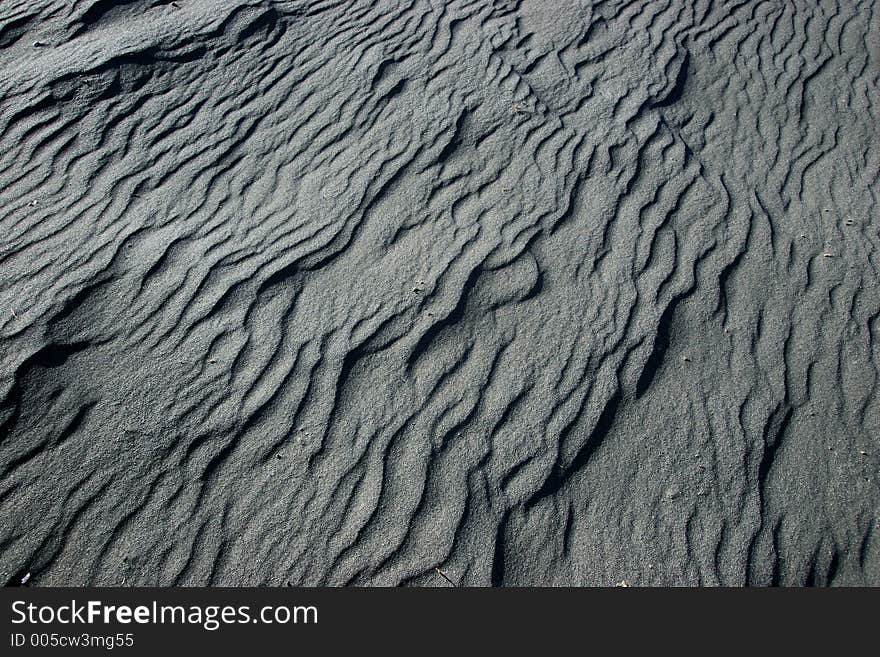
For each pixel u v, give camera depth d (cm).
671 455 335
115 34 606
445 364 368
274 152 512
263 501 307
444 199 478
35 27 614
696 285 425
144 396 341
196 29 623
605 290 416
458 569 290
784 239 467
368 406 346
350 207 465
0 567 277
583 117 572
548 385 362
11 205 448
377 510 307
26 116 521
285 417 339
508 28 681
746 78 652
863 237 475
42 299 380
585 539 304
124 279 399
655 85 623
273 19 654
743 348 389
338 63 610
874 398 366
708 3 764
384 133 536
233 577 283
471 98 580
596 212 476
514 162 516
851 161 557
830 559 301
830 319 409
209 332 374
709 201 496
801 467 334
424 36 657
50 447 317
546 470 326
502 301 405
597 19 712
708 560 299
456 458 327
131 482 309
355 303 397
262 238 436
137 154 500
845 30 747
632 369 372
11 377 338
